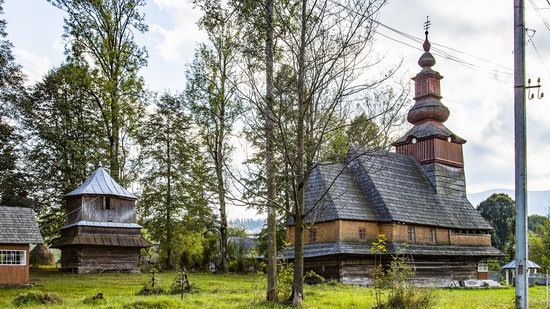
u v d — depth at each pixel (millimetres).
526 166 17781
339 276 43219
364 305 21922
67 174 54188
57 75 55969
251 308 21141
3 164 52344
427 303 21000
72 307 22766
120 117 55250
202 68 52938
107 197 49438
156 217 57062
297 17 21062
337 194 45844
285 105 21453
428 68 60750
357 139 21125
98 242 47031
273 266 23406
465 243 55250
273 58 21922
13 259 37469
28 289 34969
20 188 52625
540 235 83500
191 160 56344
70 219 49250
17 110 54281
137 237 49969
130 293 32000
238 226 75750
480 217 58500
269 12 21172
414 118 59750
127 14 53906
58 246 47688
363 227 45781
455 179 58688
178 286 31625
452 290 44969
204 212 56250
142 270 53000
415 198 52281
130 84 53469
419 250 48125
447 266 52250
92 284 37969
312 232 46094
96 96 54406
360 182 49781
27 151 54500
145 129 58938
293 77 20891
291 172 21875
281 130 20500
